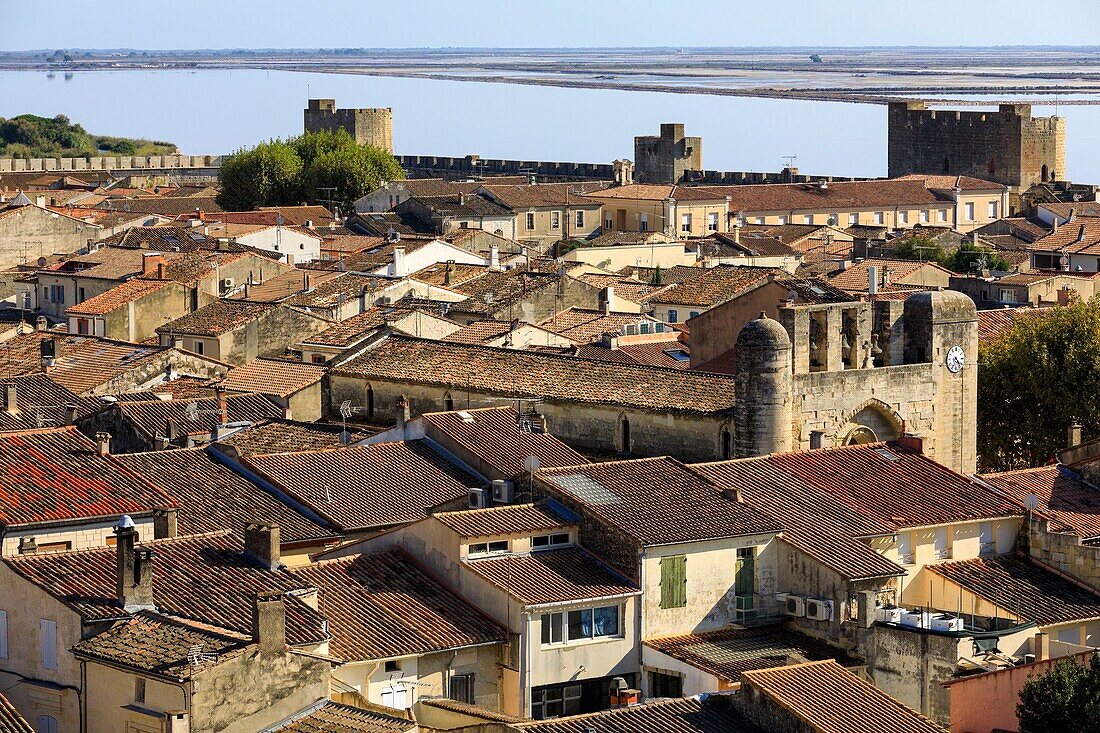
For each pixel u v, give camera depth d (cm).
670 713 19038
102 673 18338
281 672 17912
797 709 18612
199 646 18012
